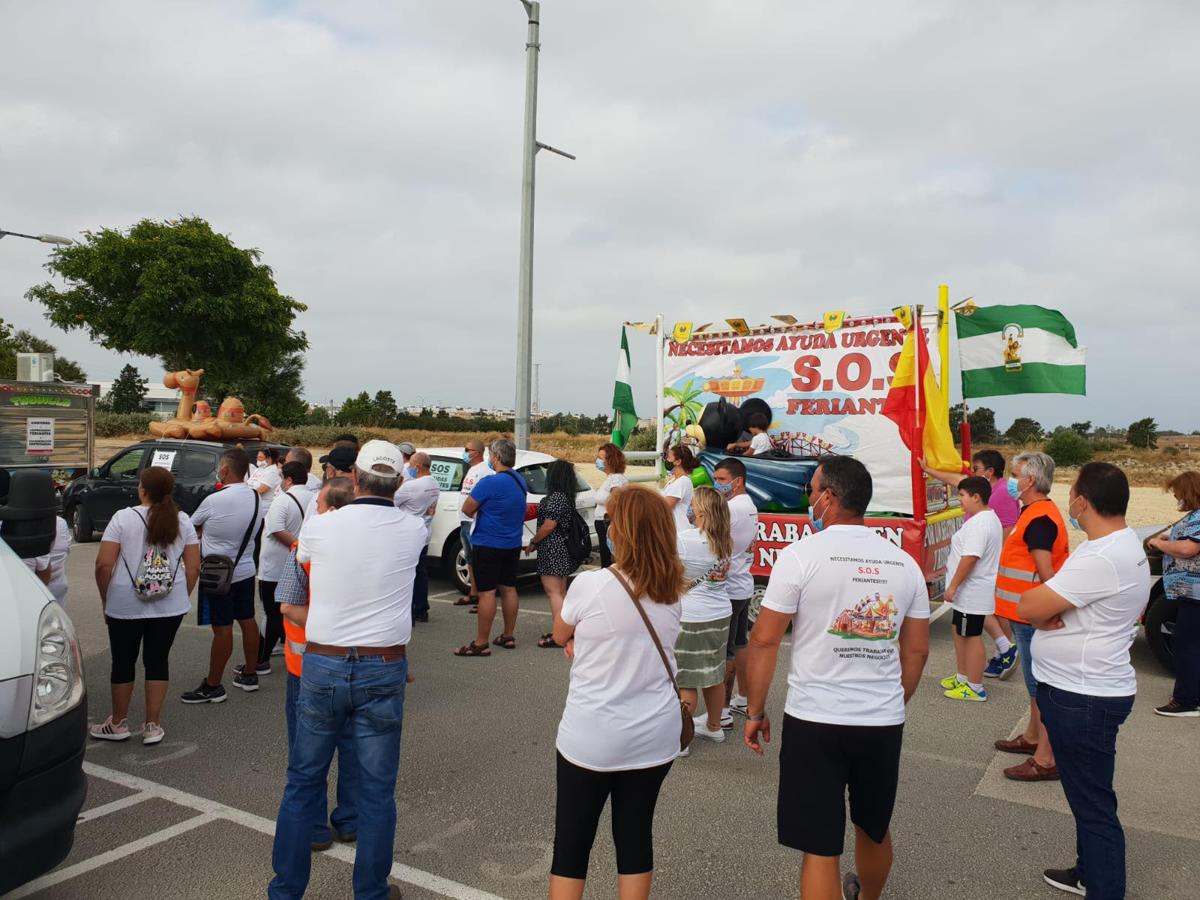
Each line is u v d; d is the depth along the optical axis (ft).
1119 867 10.46
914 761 16.40
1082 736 10.61
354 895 10.85
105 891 11.42
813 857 9.12
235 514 19.54
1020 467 15.92
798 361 27.86
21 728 9.53
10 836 9.32
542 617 28.89
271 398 177.17
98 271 92.94
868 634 9.28
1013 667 22.25
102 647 24.38
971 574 20.03
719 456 27.76
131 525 16.25
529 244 38.42
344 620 10.57
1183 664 18.99
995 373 27.02
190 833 13.10
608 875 12.15
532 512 30.68
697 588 16.66
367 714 10.61
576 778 9.07
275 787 14.83
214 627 19.21
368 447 11.48
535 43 38.14
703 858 12.51
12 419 46.65
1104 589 10.45
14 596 10.62
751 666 9.78
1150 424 165.07
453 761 16.16
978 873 12.13
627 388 33.35
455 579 31.22
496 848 12.77
